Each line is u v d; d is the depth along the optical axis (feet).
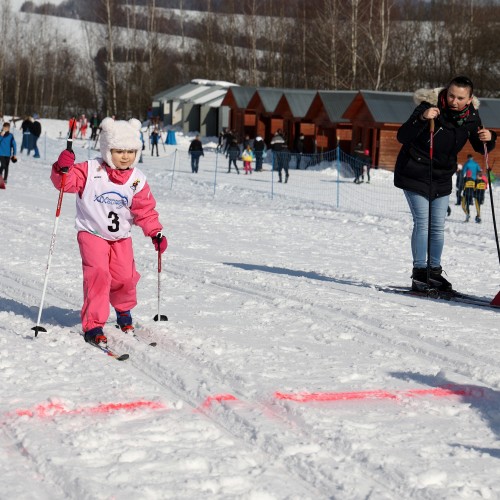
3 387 16.47
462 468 13.42
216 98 195.21
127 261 21.57
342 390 17.34
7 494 11.85
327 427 14.94
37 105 280.92
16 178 91.30
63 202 64.75
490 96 210.79
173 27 294.87
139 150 20.86
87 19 312.29
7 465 12.89
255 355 19.84
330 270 36.70
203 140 184.75
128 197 21.08
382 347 21.45
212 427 14.70
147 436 14.07
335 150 130.21
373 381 18.15
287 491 12.32
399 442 14.51
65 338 20.72
